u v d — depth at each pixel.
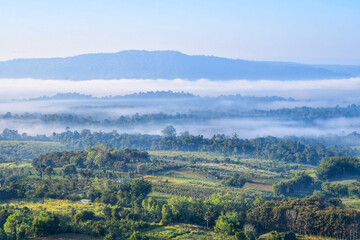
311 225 122.75
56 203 148.50
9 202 148.38
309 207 133.00
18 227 108.69
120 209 133.50
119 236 112.50
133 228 120.06
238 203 148.62
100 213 135.62
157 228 124.88
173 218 134.50
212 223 134.25
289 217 128.38
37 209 136.12
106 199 154.38
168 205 141.88
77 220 124.19
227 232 119.75
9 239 104.88
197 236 116.62
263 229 131.25
